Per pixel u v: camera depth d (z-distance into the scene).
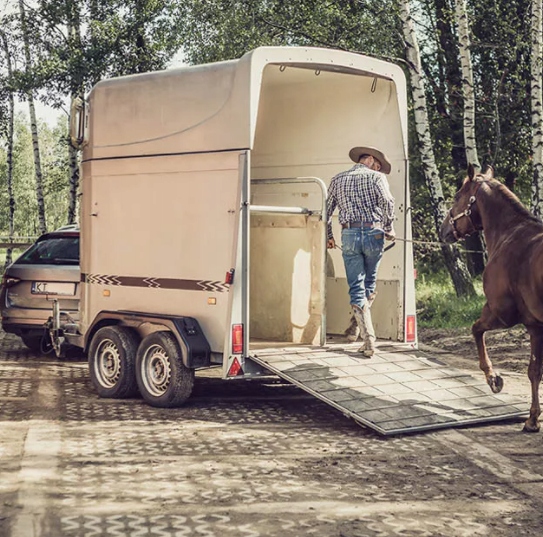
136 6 28.30
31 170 70.06
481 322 7.99
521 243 7.54
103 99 9.45
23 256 12.30
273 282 9.49
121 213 9.25
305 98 9.91
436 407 7.81
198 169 8.48
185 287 8.59
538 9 17.28
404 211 9.14
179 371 8.41
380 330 9.41
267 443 7.06
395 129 9.17
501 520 5.19
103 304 9.45
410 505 5.45
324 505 5.43
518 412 7.98
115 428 7.54
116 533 4.88
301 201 9.97
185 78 8.64
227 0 22.64
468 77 17.92
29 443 6.93
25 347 13.23
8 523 5.03
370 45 19.88
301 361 8.27
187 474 6.09
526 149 21.34
